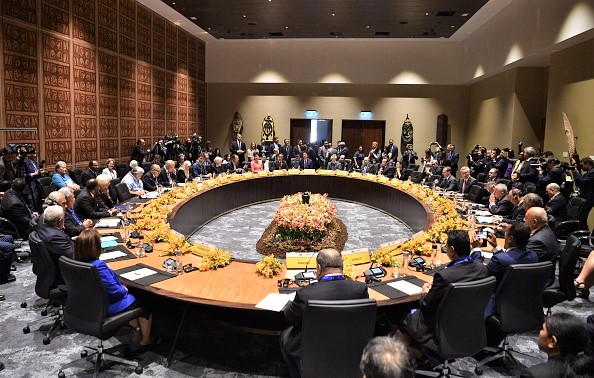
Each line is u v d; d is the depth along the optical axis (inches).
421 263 149.7
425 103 648.4
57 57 335.9
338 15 485.1
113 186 307.9
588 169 265.6
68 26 347.9
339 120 661.9
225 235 302.2
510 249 137.1
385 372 55.7
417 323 119.1
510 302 124.8
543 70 462.0
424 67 633.0
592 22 289.7
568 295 148.0
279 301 122.1
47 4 323.0
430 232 186.5
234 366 134.7
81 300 122.0
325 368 100.3
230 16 500.7
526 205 185.6
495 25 486.6
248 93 667.4
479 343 115.6
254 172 446.0
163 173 358.0
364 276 141.3
